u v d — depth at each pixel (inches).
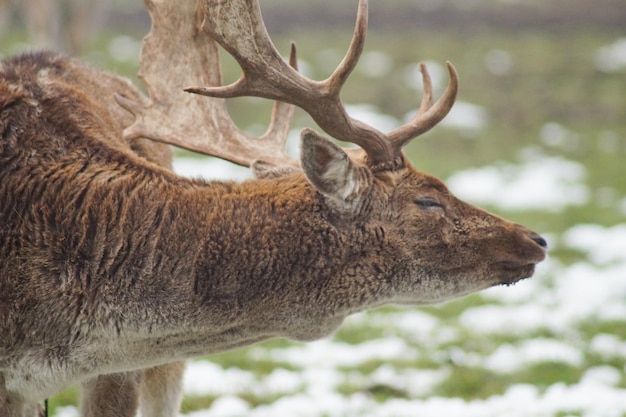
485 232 671.8
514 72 3068.4
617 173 2257.6
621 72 3129.9
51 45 1987.0
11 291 611.5
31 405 653.9
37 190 624.1
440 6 3698.3
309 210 639.1
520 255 674.2
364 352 1139.3
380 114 2541.8
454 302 1348.4
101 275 619.2
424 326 1238.3
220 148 749.9
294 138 2207.2
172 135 745.0
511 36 3467.0
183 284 621.3
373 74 2906.0
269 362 1095.6
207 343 639.1
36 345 618.2
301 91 661.9
